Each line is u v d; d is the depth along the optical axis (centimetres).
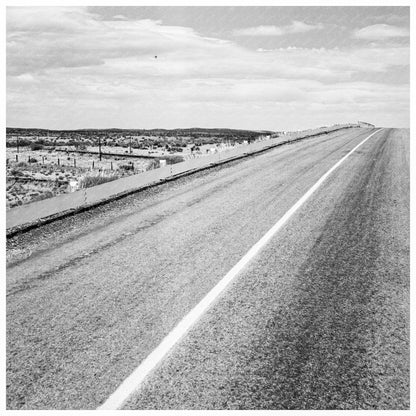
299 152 2217
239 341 484
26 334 504
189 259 730
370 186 1269
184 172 1711
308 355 461
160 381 420
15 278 667
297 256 732
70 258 752
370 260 715
